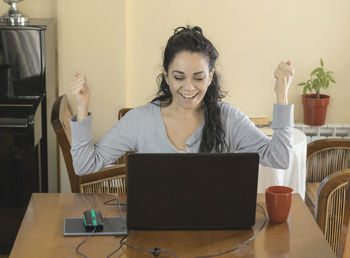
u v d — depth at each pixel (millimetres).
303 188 3506
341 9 4262
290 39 4289
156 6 4141
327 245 1995
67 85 4004
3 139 3330
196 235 2033
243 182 2027
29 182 3410
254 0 4207
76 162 2260
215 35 4238
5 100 3572
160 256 1899
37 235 2029
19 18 3658
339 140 3502
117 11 3934
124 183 3146
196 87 2150
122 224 2104
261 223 2135
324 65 4348
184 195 2021
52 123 3074
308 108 4273
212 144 2289
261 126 4109
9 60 3600
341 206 2740
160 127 2320
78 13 3924
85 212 2127
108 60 3998
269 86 4348
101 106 4059
